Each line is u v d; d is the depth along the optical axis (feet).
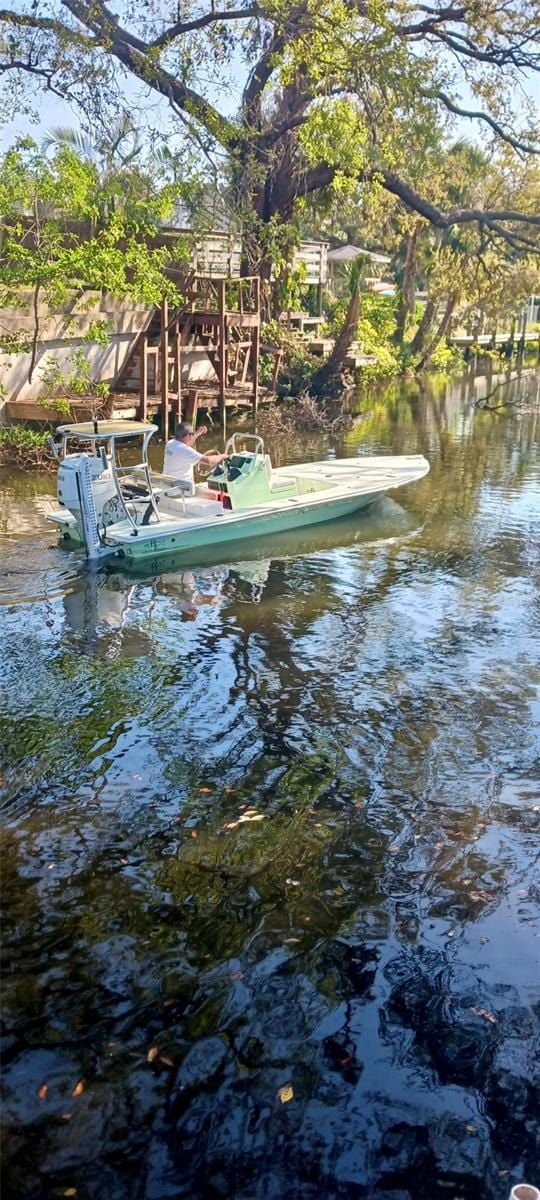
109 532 34.17
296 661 25.96
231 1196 10.70
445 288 121.60
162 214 60.70
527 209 107.96
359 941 14.85
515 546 37.83
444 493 47.88
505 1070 12.50
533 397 95.30
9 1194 10.64
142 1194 10.69
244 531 37.09
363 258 90.27
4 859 16.85
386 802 18.94
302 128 76.84
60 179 52.42
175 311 64.44
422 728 22.09
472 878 16.52
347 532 39.60
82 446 51.88
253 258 81.82
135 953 14.49
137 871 16.57
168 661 25.82
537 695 23.89
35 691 23.80
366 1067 12.50
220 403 65.41
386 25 71.31
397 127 78.07
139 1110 11.75
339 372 90.94
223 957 14.44
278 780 19.75
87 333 55.72
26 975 13.98
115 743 21.21
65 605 30.12
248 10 72.64
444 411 82.74
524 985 14.01
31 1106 11.78
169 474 37.47
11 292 51.93
